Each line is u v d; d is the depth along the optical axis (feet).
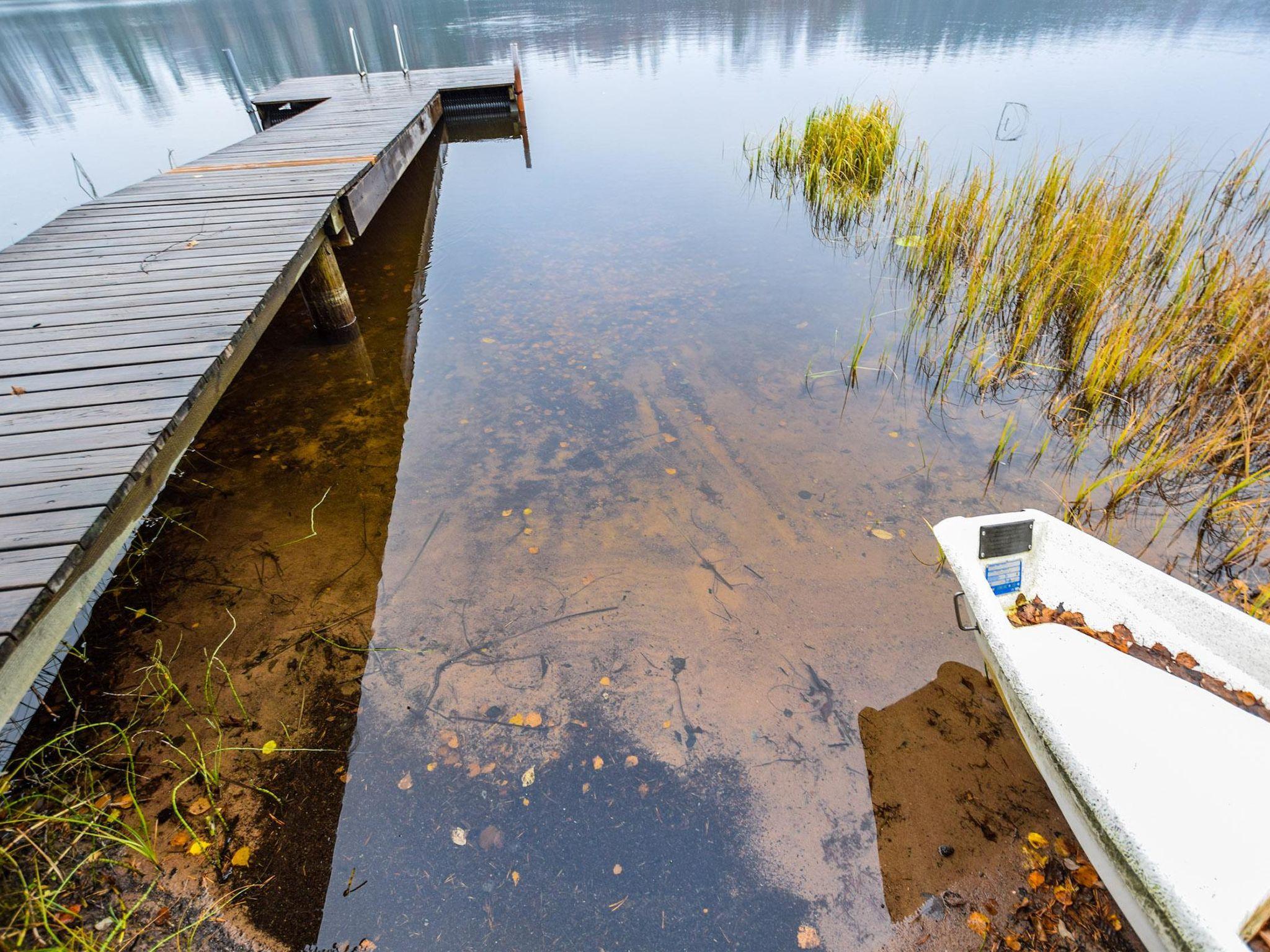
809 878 6.29
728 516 10.54
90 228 14.69
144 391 8.98
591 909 6.18
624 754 7.39
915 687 7.89
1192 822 5.57
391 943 5.99
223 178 18.13
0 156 32.42
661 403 13.44
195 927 6.05
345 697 8.03
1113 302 13.99
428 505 11.03
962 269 17.93
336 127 24.97
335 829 6.79
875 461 11.62
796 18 70.28
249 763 7.36
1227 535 9.71
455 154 32.24
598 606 9.11
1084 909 5.94
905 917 5.97
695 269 19.43
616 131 34.58
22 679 5.83
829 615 8.81
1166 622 7.24
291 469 11.96
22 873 6.10
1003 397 13.28
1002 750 7.23
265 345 16.34
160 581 9.62
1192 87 34.24
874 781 7.00
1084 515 10.24
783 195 25.08
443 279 19.57
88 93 48.08
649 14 78.95
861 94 37.06
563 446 12.33
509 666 8.36
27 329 10.53
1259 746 6.09
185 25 87.92
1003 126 29.09
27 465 7.63
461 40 67.26
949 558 7.50
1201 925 4.50
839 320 16.30
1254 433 10.56
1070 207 16.62
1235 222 18.60
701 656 8.38
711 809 6.87
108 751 7.43
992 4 73.36
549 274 19.58
